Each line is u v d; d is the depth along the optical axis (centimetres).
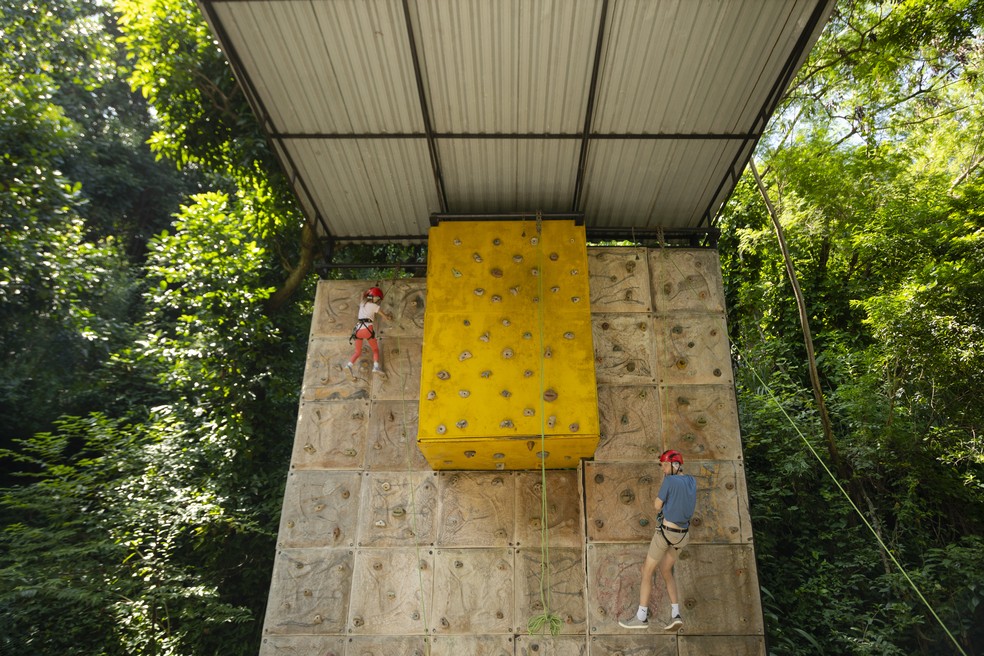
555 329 643
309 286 1483
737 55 539
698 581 636
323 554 668
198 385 1198
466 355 632
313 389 735
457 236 690
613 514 658
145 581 902
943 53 1191
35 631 798
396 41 528
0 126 1159
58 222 1262
